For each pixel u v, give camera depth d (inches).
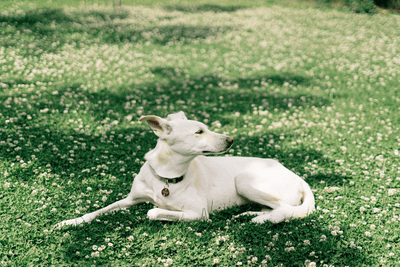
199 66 473.7
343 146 248.5
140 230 149.8
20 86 338.3
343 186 196.2
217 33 685.3
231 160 175.8
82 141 241.8
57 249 137.5
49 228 150.5
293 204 168.6
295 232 151.0
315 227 155.6
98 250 137.1
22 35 554.6
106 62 452.1
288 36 683.4
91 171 202.8
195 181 161.5
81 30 625.6
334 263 135.0
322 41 643.5
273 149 247.0
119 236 145.6
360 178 206.2
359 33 719.7
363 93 378.3
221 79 423.8
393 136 268.2
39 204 165.6
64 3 880.9
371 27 786.8
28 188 178.7
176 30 681.6
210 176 167.5
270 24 793.6
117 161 217.3
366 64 490.9
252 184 165.3
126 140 249.0
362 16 932.6
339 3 1074.7
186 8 965.8
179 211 157.9
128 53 509.4
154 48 554.3
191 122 149.3
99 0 976.3
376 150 243.3
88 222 154.6
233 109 331.3
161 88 382.0
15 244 139.5
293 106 337.7
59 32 598.9
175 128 147.3
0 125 251.1
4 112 272.5
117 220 157.8
